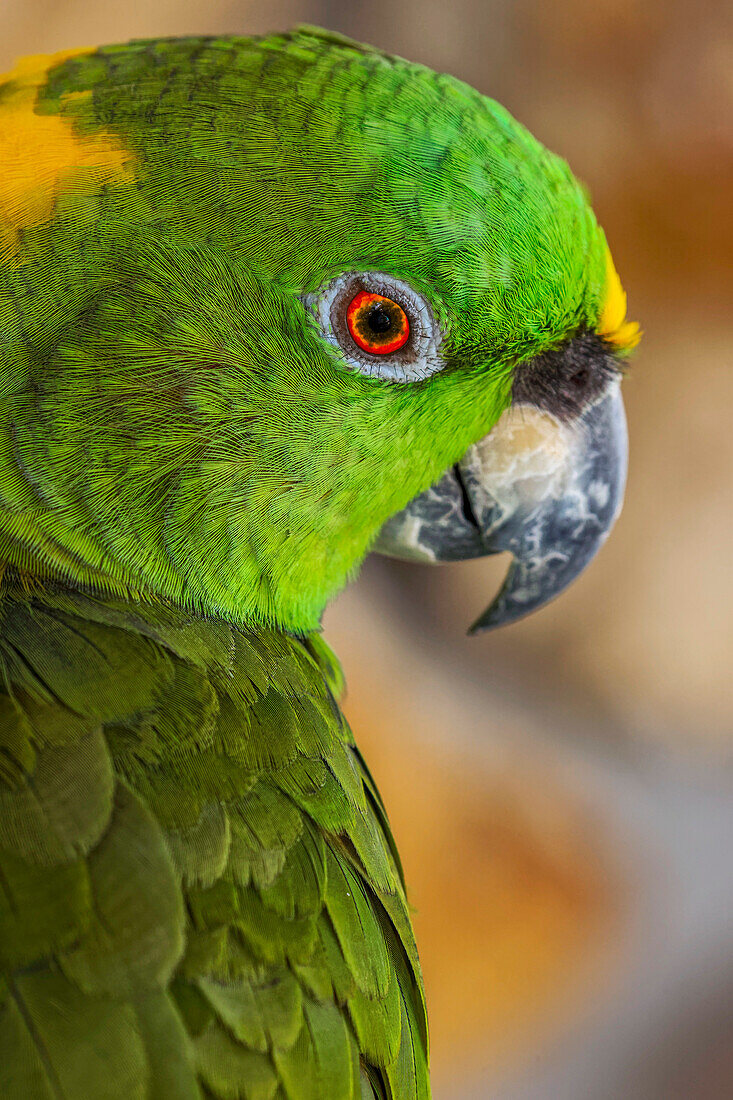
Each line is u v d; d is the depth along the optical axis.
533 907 1.84
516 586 1.26
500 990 1.78
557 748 2.16
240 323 1.20
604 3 1.94
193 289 1.20
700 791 2.19
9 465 1.20
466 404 1.23
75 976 1.16
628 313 2.05
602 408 1.25
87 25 1.90
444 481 1.24
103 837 1.17
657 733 2.23
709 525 2.13
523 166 1.22
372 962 1.19
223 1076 1.16
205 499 1.21
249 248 1.20
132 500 1.20
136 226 1.20
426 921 1.76
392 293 1.21
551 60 1.99
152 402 1.20
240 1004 1.17
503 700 2.19
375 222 1.21
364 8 2.05
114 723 1.18
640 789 2.17
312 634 1.24
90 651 1.19
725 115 1.95
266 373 1.21
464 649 2.23
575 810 2.02
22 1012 1.16
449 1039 1.75
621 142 1.98
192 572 1.21
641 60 1.96
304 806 1.19
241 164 1.20
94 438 1.20
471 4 2.01
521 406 1.24
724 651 2.18
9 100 1.20
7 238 1.20
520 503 1.25
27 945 1.16
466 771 1.98
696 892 2.05
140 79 1.21
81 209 1.20
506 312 1.22
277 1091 1.17
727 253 1.99
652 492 2.13
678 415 2.08
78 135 1.20
